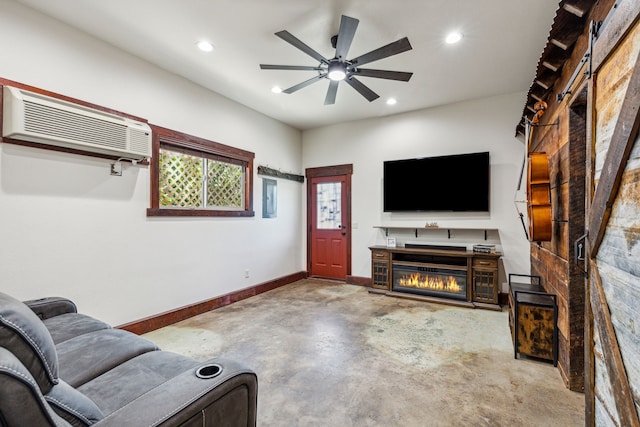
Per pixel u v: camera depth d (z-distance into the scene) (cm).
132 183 306
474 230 432
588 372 142
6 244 226
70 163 260
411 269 446
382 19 253
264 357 254
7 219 227
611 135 125
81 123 248
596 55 138
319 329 317
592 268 139
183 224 357
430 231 468
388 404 191
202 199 391
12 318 82
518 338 251
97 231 279
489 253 396
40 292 243
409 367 237
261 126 483
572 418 178
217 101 403
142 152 291
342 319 347
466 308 389
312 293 467
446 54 307
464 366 239
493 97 421
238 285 431
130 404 86
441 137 457
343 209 546
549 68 235
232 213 421
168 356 154
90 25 261
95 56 278
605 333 125
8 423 69
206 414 92
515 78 362
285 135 541
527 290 280
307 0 231
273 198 506
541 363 244
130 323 300
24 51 236
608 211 123
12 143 227
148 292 319
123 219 298
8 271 227
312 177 577
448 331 311
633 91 104
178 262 350
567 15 181
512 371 231
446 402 193
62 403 88
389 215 499
